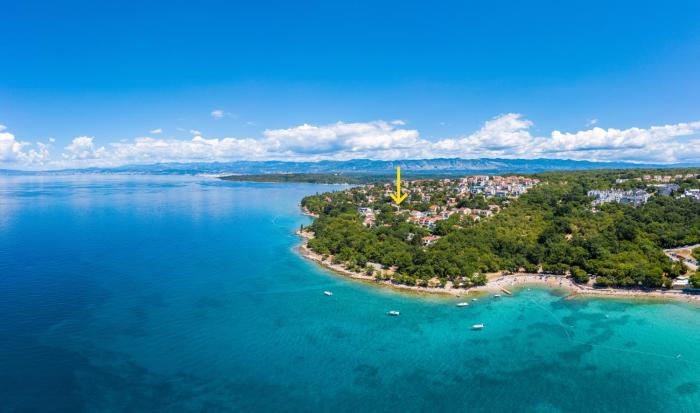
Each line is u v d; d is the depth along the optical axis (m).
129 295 177.62
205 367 124.00
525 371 122.81
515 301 171.38
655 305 165.75
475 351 133.38
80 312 159.50
